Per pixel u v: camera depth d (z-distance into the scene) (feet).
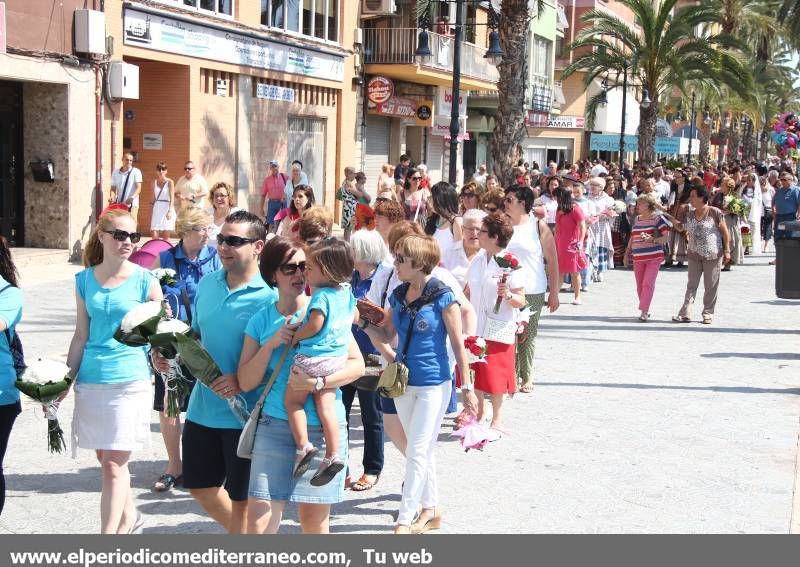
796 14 135.64
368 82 96.78
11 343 16.70
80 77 59.21
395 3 96.27
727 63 121.80
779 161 147.54
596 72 130.62
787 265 33.81
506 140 65.46
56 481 21.31
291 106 83.71
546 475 22.49
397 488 21.57
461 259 25.53
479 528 18.97
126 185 61.26
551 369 34.12
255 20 77.36
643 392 30.86
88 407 16.38
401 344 18.16
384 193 27.86
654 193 45.32
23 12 54.39
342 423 14.89
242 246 15.43
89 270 16.84
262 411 14.76
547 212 54.24
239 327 15.35
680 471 22.91
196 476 15.97
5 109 58.39
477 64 111.14
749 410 28.81
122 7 62.49
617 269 69.26
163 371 16.06
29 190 59.57
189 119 69.92
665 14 119.65
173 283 18.02
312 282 14.79
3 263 16.46
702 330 43.19
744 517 19.81
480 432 18.70
